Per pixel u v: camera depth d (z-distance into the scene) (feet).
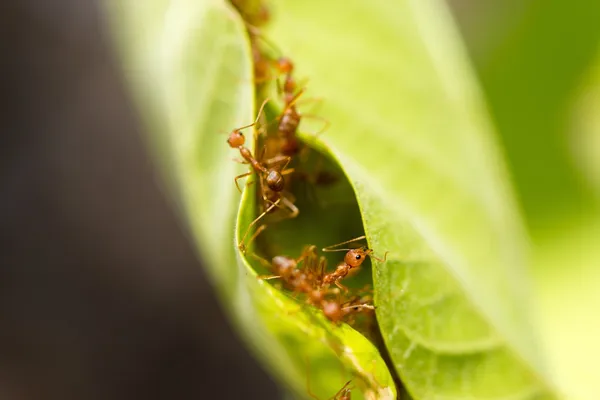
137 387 1.03
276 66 0.61
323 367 0.55
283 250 0.56
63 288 1.06
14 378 1.02
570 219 0.77
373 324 0.55
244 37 0.58
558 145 0.79
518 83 0.81
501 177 0.68
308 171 0.56
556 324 0.73
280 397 1.03
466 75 0.68
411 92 0.64
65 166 1.08
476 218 0.63
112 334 1.05
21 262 1.05
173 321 1.06
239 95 0.58
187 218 0.64
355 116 0.63
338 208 0.56
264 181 0.55
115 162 1.09
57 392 1.02
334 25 0.64
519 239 0.66
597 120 0.79
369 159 0.62
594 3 0.80
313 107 0.62
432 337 0.56
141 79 0.65
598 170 0.77
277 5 0.64
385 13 0.64
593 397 0.70
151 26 0.63
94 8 1.11
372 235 0.54
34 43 1.09
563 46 0.81
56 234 1.07
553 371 0.63
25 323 1.04
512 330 0.61
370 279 0.56
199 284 1.07
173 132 0.61
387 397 0.54
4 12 1.08
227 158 0.58
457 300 0.57
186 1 0.60
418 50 0.64
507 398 0.57
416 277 0.56
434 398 0.56
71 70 1.09
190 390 1.04
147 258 1.07
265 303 0.56
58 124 1.08
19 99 1.08
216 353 1.05
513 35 0.83
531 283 0.66
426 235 0.58
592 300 0.73
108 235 1.07
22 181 1.07
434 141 0.63
